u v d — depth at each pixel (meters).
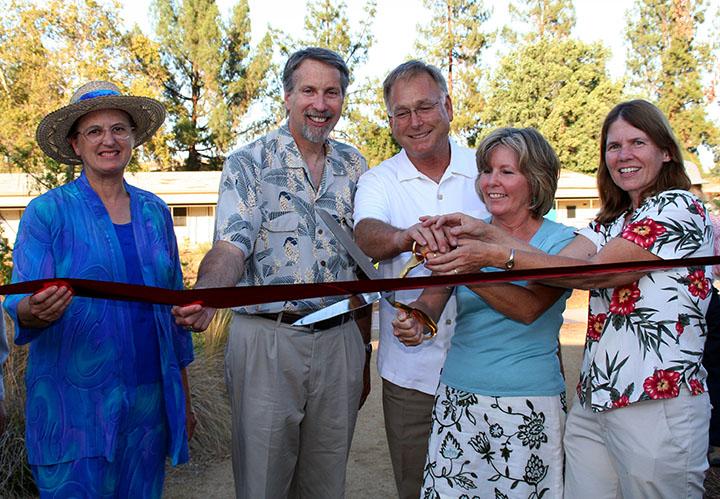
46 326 2.19
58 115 2.33
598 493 2.25
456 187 3.06
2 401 2.72
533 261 2.09
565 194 29.05
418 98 2.88
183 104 39.72
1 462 3.99
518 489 2.25
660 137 2.22
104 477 2.30
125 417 2.34
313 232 2.89
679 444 2.05
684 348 2.06
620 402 2.09
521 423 2.25
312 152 2.96
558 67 34.88
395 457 3.08
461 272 2.12
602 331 2.21
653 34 44.56
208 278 2.37
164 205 2.64
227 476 4.52
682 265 1.99
